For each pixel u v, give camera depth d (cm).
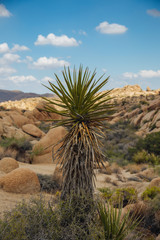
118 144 2720
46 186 836
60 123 410
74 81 397
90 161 388
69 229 314
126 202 695
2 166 1037
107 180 1266
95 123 409
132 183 1112
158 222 522
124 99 6369
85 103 387
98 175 1445
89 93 400
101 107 399
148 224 539
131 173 1605
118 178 1358
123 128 3734
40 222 307
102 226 344
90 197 372
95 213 354
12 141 1938
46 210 340
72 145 375
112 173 1586
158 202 609
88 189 375
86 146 381
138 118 3962
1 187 764
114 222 359
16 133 2425
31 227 305
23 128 2650
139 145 2216
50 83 391
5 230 288
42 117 3512
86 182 375
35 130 2642
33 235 298
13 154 1622
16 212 326
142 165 1802
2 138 2178
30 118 3503
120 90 10788
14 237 283
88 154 388
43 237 289
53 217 321
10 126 2586
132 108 4775
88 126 412
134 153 2116
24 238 281
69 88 402
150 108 4144
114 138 3000
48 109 402
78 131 387
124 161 2025
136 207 586
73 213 346
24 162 1639
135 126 3844
